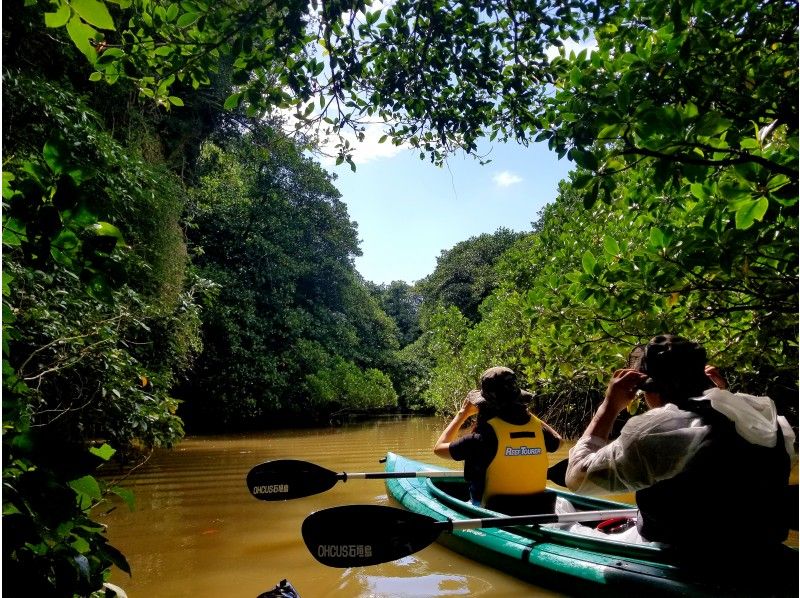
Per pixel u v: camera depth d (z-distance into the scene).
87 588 1.21
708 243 2.09
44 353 4.29
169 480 6.32
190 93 9.70
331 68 2.80
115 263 1.32
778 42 2.07
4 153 4.59
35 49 5.78
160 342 7.63
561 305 3.27
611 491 2.23
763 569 2.08
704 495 2.07
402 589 2.99
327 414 15.90
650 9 2.16
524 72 3.06
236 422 14.02
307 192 17.55
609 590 2.50
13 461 1.13
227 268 14.66
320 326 17.23
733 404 2.03
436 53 3.13
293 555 3.61
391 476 4.29
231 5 2.45
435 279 24.75
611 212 5.14
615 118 1.62
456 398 12.65
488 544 3.20
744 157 1.51
